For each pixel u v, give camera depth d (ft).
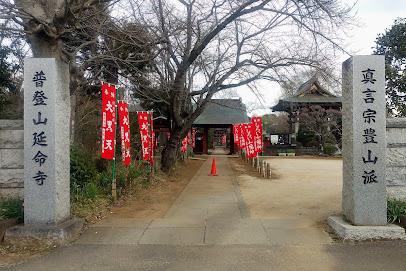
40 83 17.52
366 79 17.69
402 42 38.24
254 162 66.90
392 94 37.70
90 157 30.58
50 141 17.53
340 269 13.85
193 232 18.95
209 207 26.27
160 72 41.63
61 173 18.30
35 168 17.52
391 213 18.20
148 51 39.55
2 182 20.21
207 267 14.15
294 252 15.72
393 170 19.79
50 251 16.06
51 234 16.89
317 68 33.06
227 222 21.17
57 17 21.95
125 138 31.78
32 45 23.88
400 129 19.80
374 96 17.62
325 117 102.68
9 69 36.17
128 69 41.04
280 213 23.81
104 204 24.67
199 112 47.11
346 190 18.97
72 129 35.32
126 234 18.61
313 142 113.09
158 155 89.25
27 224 17.47
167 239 17.75
